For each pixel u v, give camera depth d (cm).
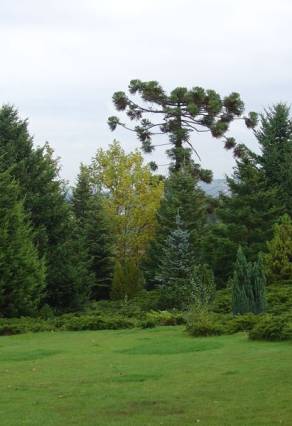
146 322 2089
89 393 1032
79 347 1652
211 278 2634
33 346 1708
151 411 892
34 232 2977
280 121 3909
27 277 2611
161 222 4203
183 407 912
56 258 3206
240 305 2106
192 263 2914
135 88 4991
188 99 4916
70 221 3409
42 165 3328
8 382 1153
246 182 3578
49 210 3238
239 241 3481
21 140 3291
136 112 5078
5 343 1814
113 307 3122
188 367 1251
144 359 1388
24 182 3183
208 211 4791
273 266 2919
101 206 4428
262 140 3894
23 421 845
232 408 892
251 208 3550
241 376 1124
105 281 4291
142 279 3897
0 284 2517
